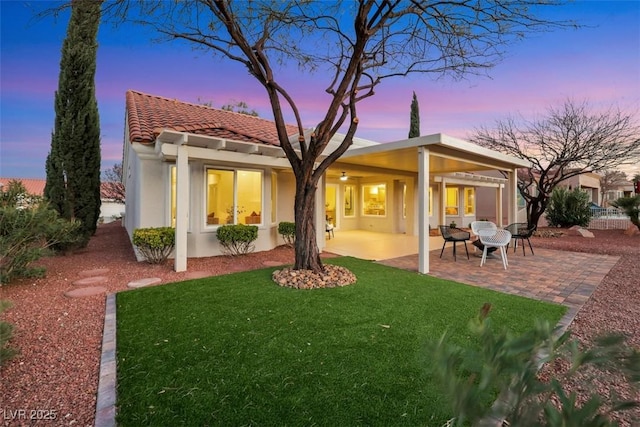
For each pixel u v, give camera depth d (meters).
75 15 8.69
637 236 12.38
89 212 8.93
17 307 4.29
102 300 4.59
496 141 13.59
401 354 2.91
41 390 2.43
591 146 12.04
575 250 9.45
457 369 1.07
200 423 2.01
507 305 4.35
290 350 2.99
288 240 9.97
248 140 7.77
